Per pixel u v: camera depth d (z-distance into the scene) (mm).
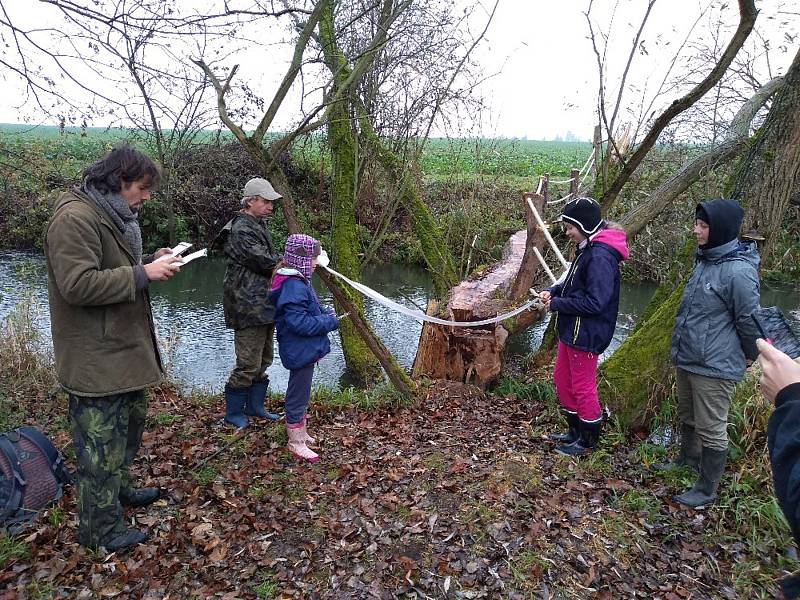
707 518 3352
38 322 7672
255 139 4691
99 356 2574
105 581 2660
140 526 3076
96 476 2709
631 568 2936
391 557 2930
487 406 5113
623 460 4035
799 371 1424
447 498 3465
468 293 6035
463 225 11516
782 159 4082
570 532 3172
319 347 3785
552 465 3906
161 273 2613
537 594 2709
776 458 1359
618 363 4676
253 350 4344
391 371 5000
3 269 10516
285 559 2906
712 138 7844
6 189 8305
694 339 3346
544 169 21531
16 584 2604
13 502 3023
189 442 4078
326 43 5816
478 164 9914
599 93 6160
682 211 9523
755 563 2971
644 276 11422
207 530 3076
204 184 12836
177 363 7027
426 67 7523
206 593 2641
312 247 3746
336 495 3498
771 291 10914
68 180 7180
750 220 4191
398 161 8219
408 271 12773
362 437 4371
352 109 7320
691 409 3689
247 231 4234
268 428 4438
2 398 4789
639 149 5703
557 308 3863
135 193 2641
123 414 2736
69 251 2395
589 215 3762
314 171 13773
